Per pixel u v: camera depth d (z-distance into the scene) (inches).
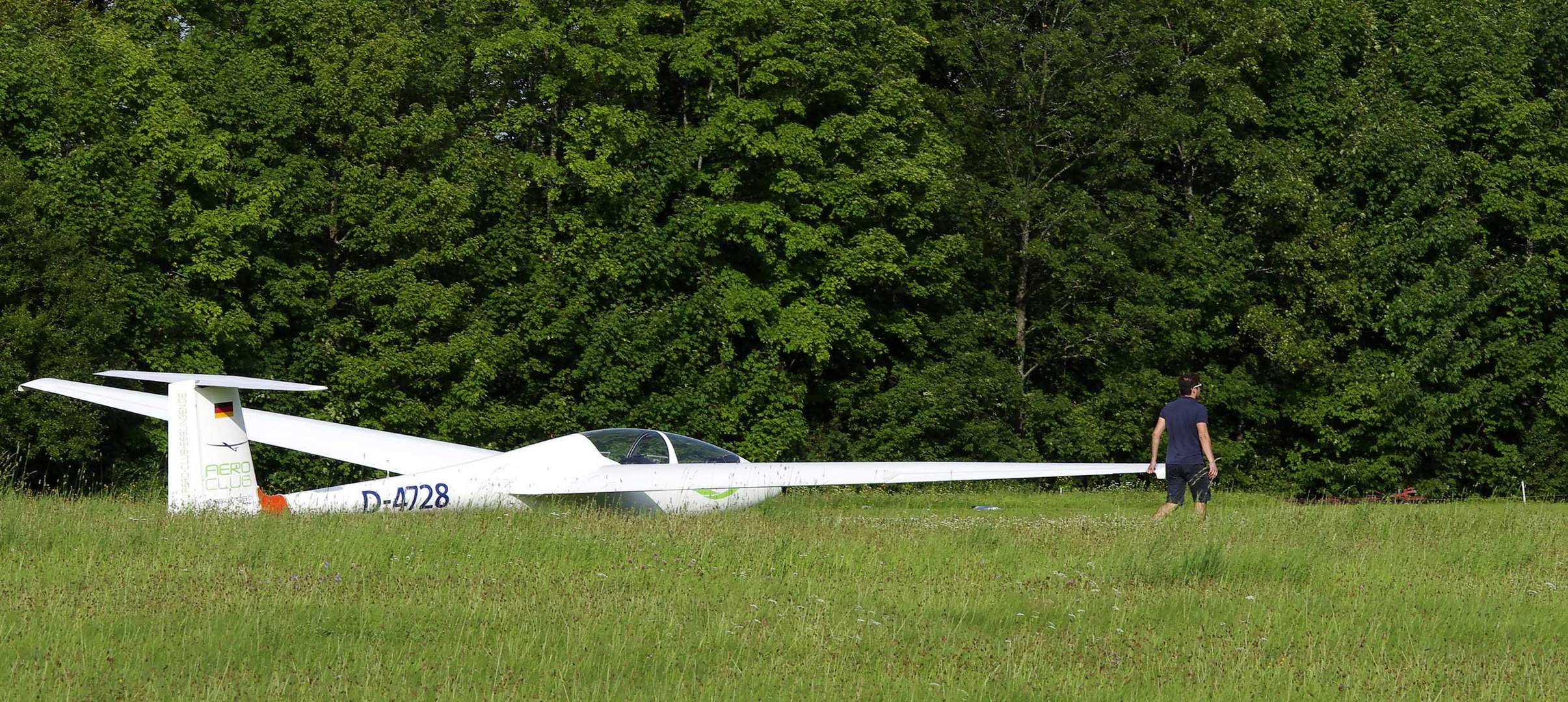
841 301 4013.3
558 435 3631.9
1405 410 4362.7
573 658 921.5
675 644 975.6
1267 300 4522.6
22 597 1043.3
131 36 3494.1
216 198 3378.4
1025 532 1608.0
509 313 3661.4
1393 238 4379.9
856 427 4271.7
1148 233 4318.4
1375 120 4443.9
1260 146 4293.8
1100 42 4458.7
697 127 4060.0
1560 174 4564.5
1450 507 2293.3
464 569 1252.5
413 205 3486.7
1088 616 1133.1
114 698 802.2
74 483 3176.7
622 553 1352.1
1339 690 917.8
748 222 3895.2
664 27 4247.0
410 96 3796.8
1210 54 4365.2
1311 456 4594.0
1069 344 4402.1
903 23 4490.7
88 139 3184.1
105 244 3132.4
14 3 3422.7
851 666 936.3
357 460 1984.5
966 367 4207.7
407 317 3449.8
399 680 862.5
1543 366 4603.8
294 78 3698.3
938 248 4119.1
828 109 4141.2
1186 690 897.5
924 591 1200.8
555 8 3878.0
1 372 2837.1
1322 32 4626.0
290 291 3412.9
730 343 3988.7
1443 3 4788.4
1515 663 987.3
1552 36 4793.3
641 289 3900.1
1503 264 4549.7
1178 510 1900.8
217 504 1595.7
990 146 4530.0
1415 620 1120.8
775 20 3976.4
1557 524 1955.0
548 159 3801.7
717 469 1927.9
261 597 1072.8
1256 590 1251.8
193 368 3164.4
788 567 1318.9
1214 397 4269.2
